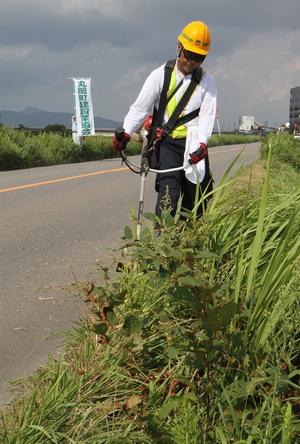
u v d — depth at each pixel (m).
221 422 2.53
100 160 26.47
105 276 3.46
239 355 2.62
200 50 4.71
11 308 4.59
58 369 3.03
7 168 20.45
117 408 2.68
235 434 2.45
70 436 2.56
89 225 8.30
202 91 4.91
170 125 4.92
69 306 4.63
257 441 2.39
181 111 4.90
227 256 3.83
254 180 7.67
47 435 2.46
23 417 2.63
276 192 5.48
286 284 2.91
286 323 2.77
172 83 4.88
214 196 4.29
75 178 15.15
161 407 2.61
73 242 7.09
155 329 3.10
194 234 3.55
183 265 2.82
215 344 2.55
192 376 2.79
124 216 9.17
